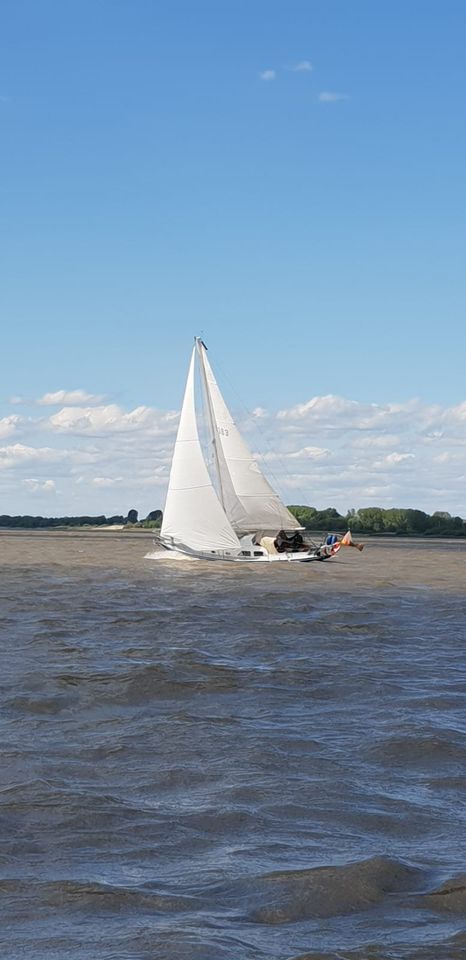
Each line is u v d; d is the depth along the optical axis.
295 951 7.01
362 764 12.67
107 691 17.31
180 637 25.27
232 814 10.46
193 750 13.25
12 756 12.77
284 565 60.56
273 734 14.27
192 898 8.07
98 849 9.33
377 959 6.85
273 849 9.37
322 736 14.19
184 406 60.91
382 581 48.75
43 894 8.15
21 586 42.53
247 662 21.09
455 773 12.27
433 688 18.20
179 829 9.96
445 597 39.66
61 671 19.25
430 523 157.75
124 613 31.14
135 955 6.93
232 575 51.72
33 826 9.98
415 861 9.03
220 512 61.31
